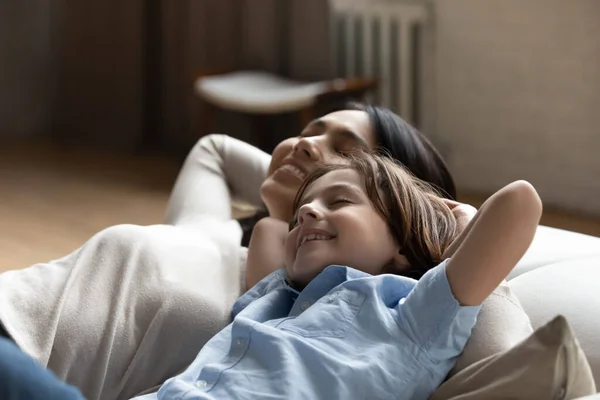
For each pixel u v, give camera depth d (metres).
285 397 0.87
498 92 3.24
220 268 1.29
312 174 1.17
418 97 3.45
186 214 1.46
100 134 4.40
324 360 0.91
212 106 3.52
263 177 1.56
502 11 3.18
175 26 3.98
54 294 1.14
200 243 1.31
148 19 4.15
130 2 4.12
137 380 1.17
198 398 0.88
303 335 0.96
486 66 3.26
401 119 1.38
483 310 0.99
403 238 1.09
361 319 0.97
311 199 1.12
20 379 0.73
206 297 1.23
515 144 3.22
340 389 0.89
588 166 3.03
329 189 1.11
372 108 1.39
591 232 2.82
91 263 1.20
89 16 4.32
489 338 0.96
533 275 1.19
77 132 4.50
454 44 3.33
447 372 0.96
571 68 3.03
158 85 4.22
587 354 1.02
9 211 3.03
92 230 2.79
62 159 3.96
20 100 4.50
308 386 0.90
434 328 0.94
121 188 3.39
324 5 3.41
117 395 1.16
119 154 4.09
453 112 3.39
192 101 3.92
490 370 0.87
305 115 3.11
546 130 3.12
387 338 0.95
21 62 4.47
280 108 3.10
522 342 0.85
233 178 1.59
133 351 1.17
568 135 3.07
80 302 1.15
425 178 1.34
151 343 1.18
